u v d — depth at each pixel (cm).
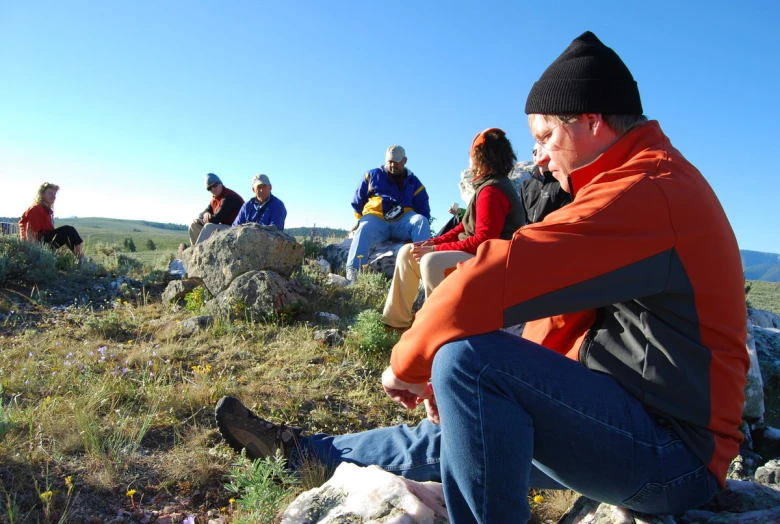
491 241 158
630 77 170
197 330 490
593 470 156
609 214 149
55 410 307
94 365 395
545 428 155
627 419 152
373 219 770
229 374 388
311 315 552
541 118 177
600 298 149
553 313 150
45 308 584
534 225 156
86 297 644
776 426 433
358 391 370
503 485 152
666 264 148
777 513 175
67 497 233
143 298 642
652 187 150
